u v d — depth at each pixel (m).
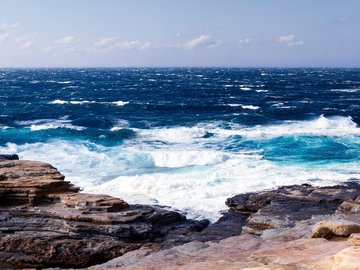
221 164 30.81
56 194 20.92
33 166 23.97
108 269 11.70
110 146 38.56
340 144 37.84
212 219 21.39
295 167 29.91
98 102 77.69
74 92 105.12
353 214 17.22
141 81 164.75
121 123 53.88
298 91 109.75
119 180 26.31
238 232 19.36
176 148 37.34
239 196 22.72
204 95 97.44
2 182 20.84
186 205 22.80
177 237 19.00
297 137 40.88
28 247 18.03
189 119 56.44
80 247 17.97
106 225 18.69
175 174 28.38
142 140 41.16
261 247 12.53
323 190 22.83
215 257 11.67
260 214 19.97
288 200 21.86
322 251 9.36
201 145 38.50
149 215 19.75
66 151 35.41
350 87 125.94
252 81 163.88
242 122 53.22
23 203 20.53
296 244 10.34
